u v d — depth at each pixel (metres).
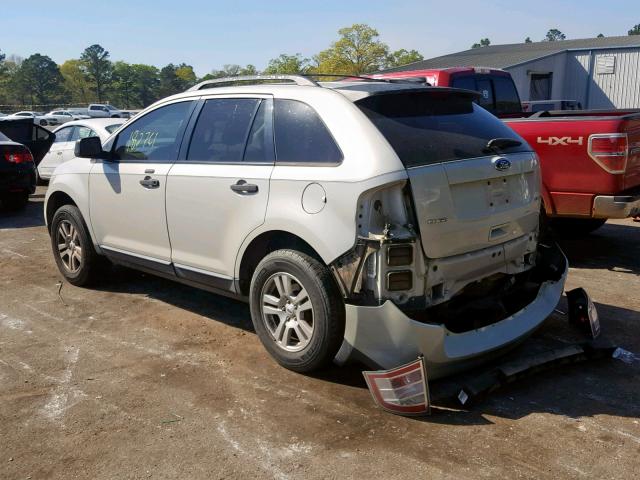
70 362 4.38
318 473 3.08
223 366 4.30
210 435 3.44
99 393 3.92
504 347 3.92
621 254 7.28
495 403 3.75
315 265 3.84
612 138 6.05
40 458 3.24
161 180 4.88
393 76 9.06
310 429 3.48
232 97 4.61
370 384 3.64
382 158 3.61
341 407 3.72
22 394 3.91
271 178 4.08
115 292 5.96
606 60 26.78
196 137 4.77
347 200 3.63
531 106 13.90
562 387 3.95
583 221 7.94
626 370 4.19
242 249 4.30
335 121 3.89
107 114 59.56
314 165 3.90
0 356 4.49
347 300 3.71
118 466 3.17
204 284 4.77
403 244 3.52
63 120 51.00
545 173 6.48
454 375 4.11
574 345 4.22
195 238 4.68
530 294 4.36
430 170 3.63
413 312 3.61
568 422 3.53
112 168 5.39
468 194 3.83
